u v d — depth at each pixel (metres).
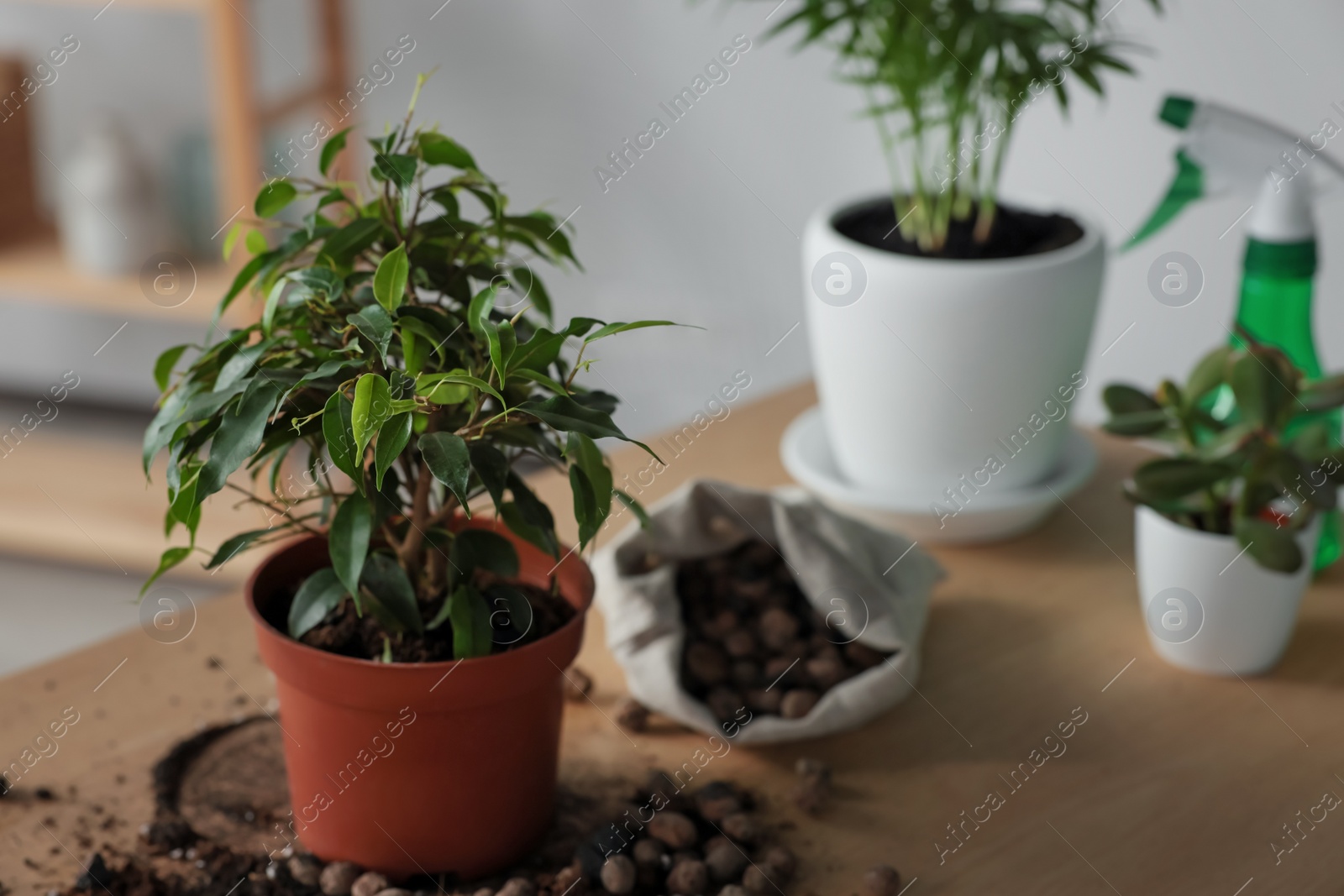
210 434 1.04
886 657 1.19
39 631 1.86
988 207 1.30
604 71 1.79
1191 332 1.62
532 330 1.10
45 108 1.94
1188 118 1.25
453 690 1.05
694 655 1.18
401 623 1.07
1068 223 1.31
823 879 1.10
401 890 1.08
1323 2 1.48
